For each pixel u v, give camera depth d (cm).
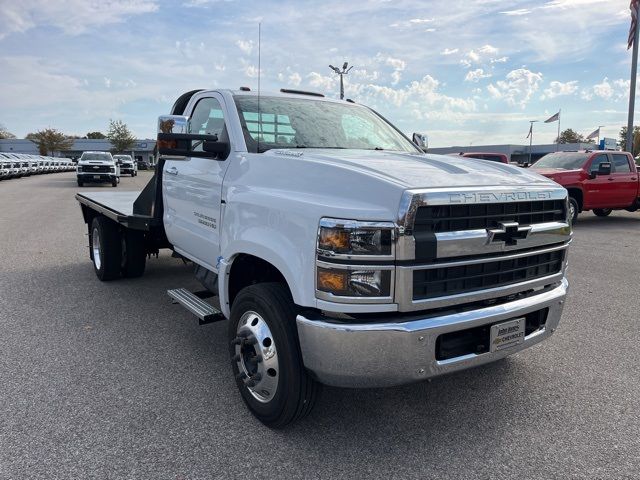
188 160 427
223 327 518
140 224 545
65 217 1408
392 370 277
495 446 311
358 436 320
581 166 1392
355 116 476
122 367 418
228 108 416
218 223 396
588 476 282
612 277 751
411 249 269
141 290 649
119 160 4116
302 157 337
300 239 292
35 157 4850
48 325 518
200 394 373
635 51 2167
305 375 304
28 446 305
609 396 375
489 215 297
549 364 432
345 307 273
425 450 306
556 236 337
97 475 279
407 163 334
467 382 397
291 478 279
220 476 279
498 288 307
